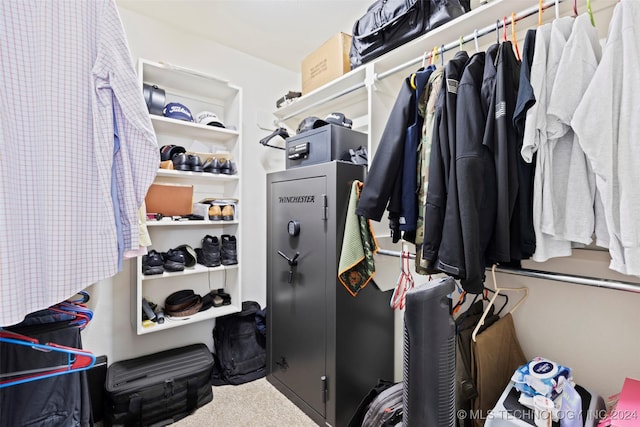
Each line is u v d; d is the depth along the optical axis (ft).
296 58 7.86
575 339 3.54
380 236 5.35
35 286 2.23
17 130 2.15
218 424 4.95
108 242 2.55
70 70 2.37
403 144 3.59
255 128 7.78
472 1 4.18
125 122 2.72
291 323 5.65
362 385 5.06
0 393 2.96
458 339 3.21
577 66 2.51
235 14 6.12
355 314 4.97
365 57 4.99
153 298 6.28
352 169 4.99
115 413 4.66
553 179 2.70
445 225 2.94
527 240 2.79
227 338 6.61
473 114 2.89
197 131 6.37
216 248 6.28
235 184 6.68
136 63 5.91
